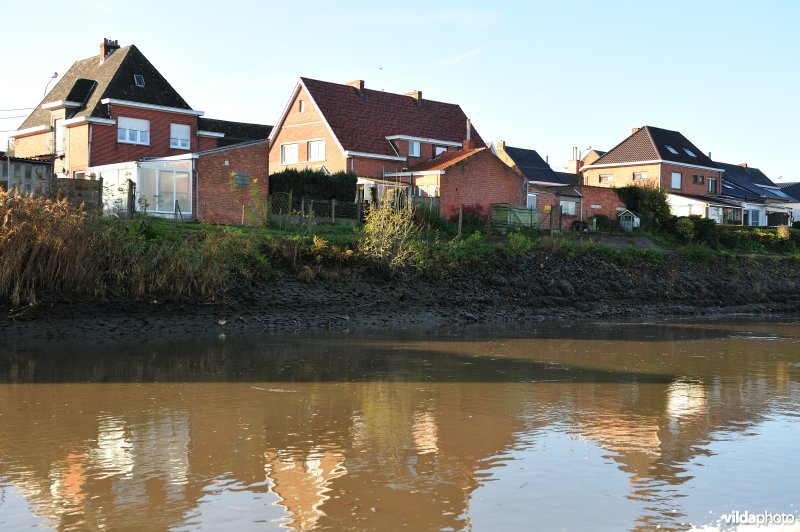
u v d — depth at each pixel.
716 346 20.44
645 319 29.30
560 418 10.86
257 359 15.94
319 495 7.32
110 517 6.70
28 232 19.00
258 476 7.90
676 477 8.12
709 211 58.12
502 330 23.39
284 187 35.09
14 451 8.74
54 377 13.38
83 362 15.07
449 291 28.00
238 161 32.75
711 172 66.94
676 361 17.17
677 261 39.22
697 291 36.44
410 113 51.09
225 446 9.04
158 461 8.40
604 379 14.39
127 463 8.31
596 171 66.69
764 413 11.46
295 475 7.94
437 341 19.92
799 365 16.78
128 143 40.25
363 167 45.75
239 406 11.28
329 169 46.03
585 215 48.62
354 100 48.88
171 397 11.85
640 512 7.03
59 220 19.66
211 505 7.02
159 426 9.97
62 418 10.35
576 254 34.97
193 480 7.75
